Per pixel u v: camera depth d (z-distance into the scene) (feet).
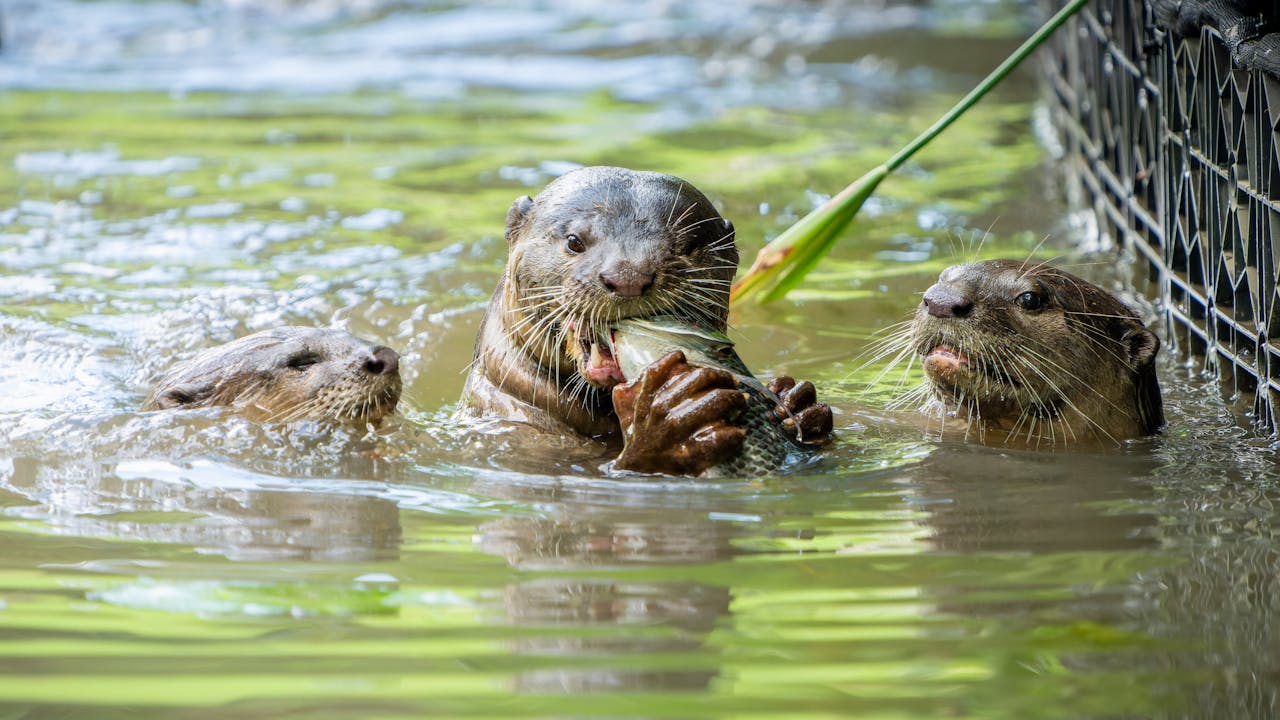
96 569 34.55
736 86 125.49
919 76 128.88
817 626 30.30
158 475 42.98
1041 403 47.16
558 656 28.84
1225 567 33.71
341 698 27.02
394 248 72.54
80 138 100.12
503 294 48.83
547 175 88.53
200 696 27.17
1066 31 97.40
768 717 26.08
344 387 48.11
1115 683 27.45
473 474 42.96
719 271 46.34
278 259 70.44
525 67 135.44
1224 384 52.75
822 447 45.42
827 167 91.30
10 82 123.85
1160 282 63.41
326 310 62.54
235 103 115.85
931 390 49.60
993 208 81.76
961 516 38.19
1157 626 30.19
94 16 162.50
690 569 33.96
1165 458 44.39
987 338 46.32
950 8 156.87
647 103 116.37
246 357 49.49
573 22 159.12
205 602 32.14
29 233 74.38
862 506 39.14
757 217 78.74
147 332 59.57
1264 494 39.96
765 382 54.49
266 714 26.37
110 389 53.06
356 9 170.09
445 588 32.83
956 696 26.91
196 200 82.28
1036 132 103.91
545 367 47.47
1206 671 27.89
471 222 77.36
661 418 40.88
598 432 47.88
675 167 90.99
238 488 41.68
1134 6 66.95
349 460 44.62
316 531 37.50
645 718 26.05
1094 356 47.34
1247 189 47.80
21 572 34.35
